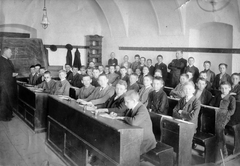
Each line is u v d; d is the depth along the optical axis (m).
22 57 9.40
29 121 6.07
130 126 3.17
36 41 9.77
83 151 3.66
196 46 9.44
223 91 4.75
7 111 6.36
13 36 11.84
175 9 9.45
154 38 10.97
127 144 3.04
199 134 4.30
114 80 8.93
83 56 14.38
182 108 4.57
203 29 9.20
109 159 3.13
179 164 3.74
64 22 13.59
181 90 6.19
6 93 6.32
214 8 8.34
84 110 3.90
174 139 3.80
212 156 4.18
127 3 11.76
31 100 6.00
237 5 7.59
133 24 11.91
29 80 8.37
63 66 13.76
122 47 12.74
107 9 12.62
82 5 13.64
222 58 8.67
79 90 6.14
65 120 4.31
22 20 11.95
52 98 4.92
